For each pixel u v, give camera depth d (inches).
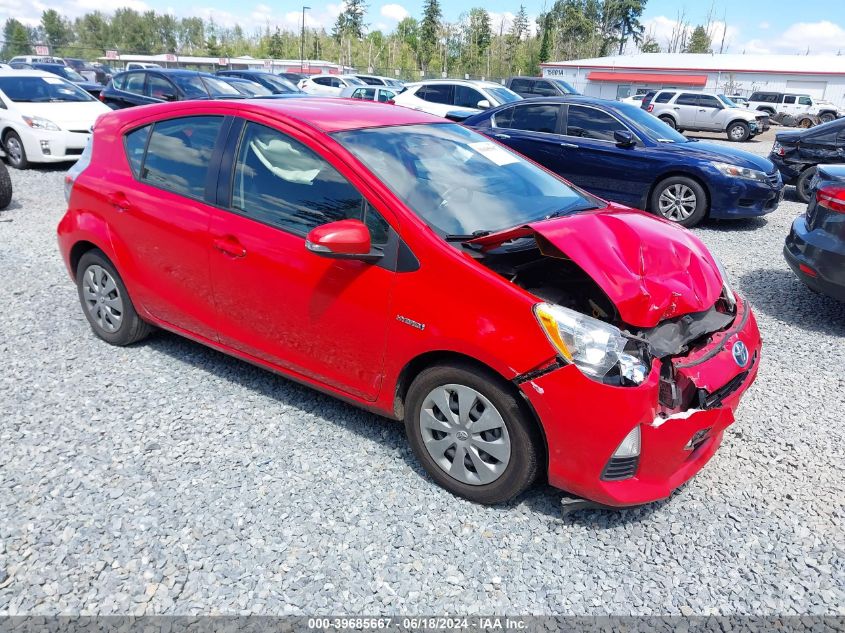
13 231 287.9
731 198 324.2
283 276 126.8
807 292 240.2
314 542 105.7
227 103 142.6
